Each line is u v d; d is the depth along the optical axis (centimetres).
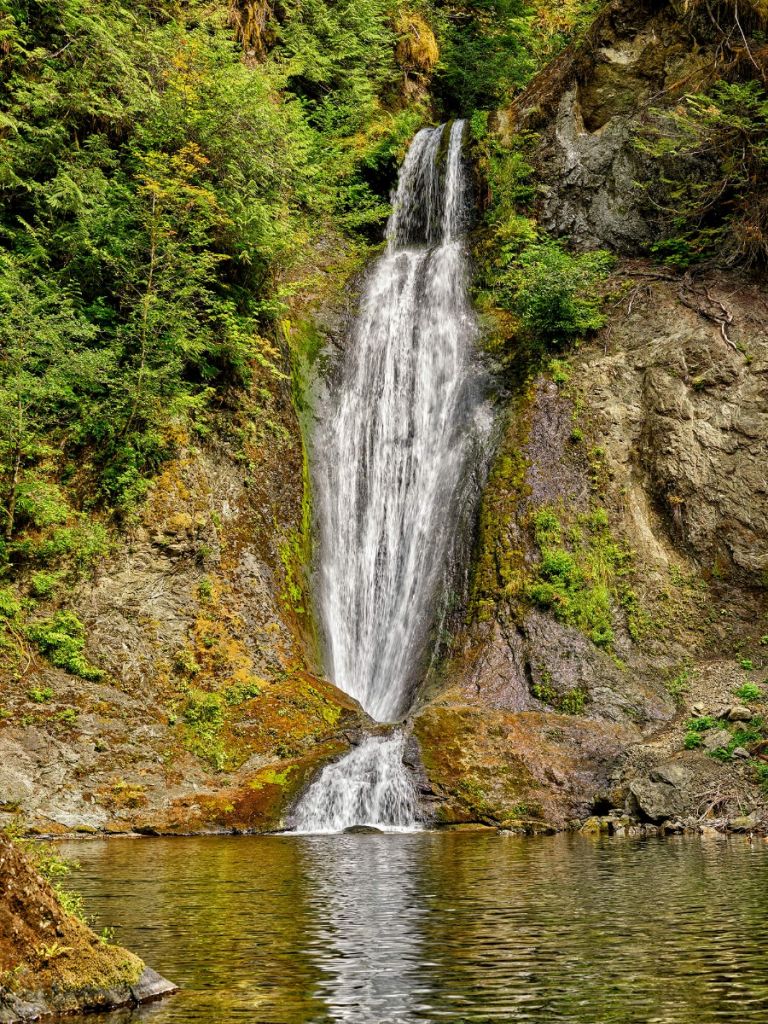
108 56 2595
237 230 2641
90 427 2356
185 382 2488
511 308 3181
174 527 2316
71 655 2078
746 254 3008
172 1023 555
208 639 2248
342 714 2242
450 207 3584
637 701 2280
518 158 3534
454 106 4328
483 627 2492
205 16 2950
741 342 2784
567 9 4512
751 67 3039
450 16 4478
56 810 1786
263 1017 569
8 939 583
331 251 3512
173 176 2591
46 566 2188
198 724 2097
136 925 850
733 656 2441
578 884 1080
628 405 2808
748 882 1081
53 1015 569
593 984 641
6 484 2231
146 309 2380
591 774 2014
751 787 1797
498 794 1941
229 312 2631
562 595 2477
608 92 3459
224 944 770
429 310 3266
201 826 1814
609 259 3253
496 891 1033
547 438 2798
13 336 2248
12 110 2525
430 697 2392
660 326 2920
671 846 1497
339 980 656
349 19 3812
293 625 2459
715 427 2689
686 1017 563
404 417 3131
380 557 2888
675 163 3222
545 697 2309
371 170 3741
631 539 2634
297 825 1872
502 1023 554
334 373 3106
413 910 918
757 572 2538
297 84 3794
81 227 2462
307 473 2828
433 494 2897
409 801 1933
